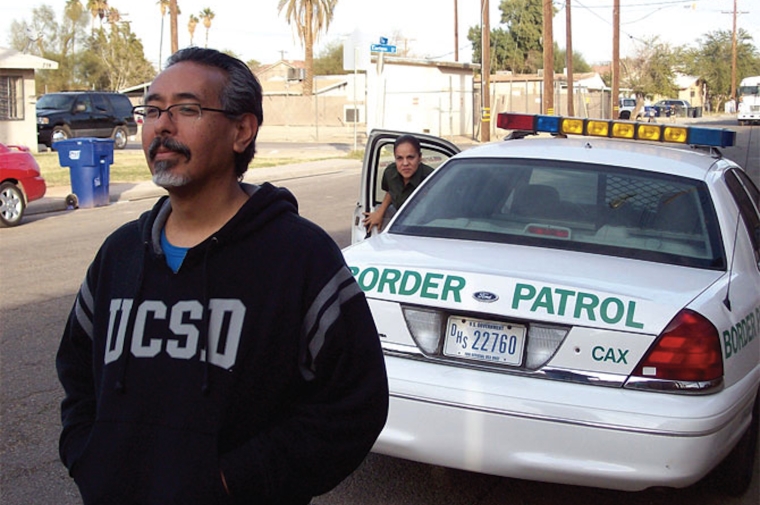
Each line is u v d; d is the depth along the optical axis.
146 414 1.87
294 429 1.91
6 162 13.12
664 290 3.66
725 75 90.00
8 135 26.41
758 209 5.63
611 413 3.39
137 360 1.90
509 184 4.61
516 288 3.62
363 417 1.96
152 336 1.91
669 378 3.44
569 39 41.03
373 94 33.88
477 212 4.51
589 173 4.58
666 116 63.09
